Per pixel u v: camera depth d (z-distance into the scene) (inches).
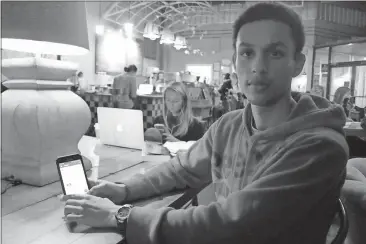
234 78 33.4
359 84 393.1
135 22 430.3
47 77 43.5
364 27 487.2
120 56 406.0
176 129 94.4
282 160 26.8
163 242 27.1
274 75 28.8
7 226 29.6
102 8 370.6
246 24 29.4
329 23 447.5
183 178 40.8
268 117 31.8
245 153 33.4
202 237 26.0
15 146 41.8
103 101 192.1
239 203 25.9
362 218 40.0
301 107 31.1
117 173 48.6
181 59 537.0
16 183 42.7
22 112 39.9
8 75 44.3
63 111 43.3
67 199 32.9
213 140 38.8
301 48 30.3
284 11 28.7
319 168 25.7
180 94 92.4
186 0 369.7
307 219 27.9
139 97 175.6
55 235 28.1
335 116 30.0
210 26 504.4
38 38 36.5
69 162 36.6
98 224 29.6
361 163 55.9
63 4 38.4
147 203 36.8
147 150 66.9
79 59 338.0
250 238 25.6
